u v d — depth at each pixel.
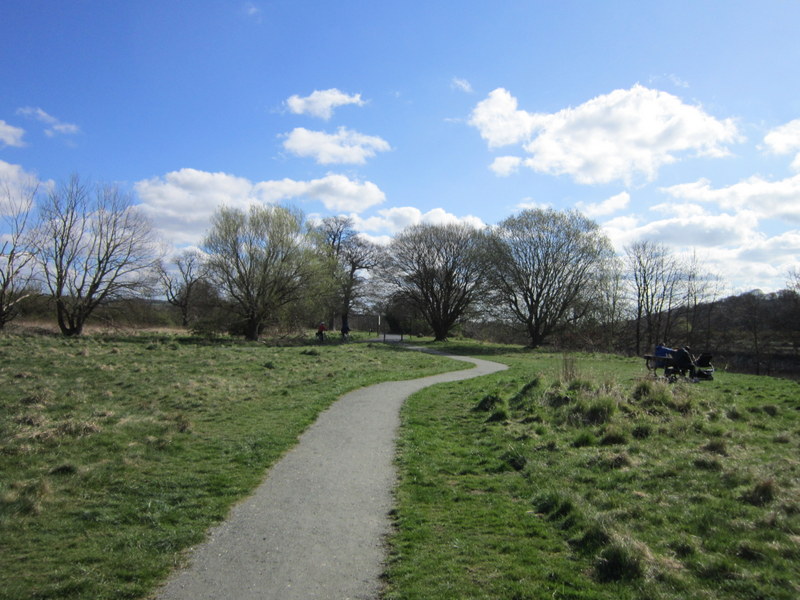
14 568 5.20
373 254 60.72
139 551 5.64
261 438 10.36
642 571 4.75
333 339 46.03
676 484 7.11
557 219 43.72
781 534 5.31
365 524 6.41
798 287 40.53
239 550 5.70
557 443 9.70
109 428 10.70
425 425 11.89
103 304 37.72
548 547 5.57
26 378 15.83
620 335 49.62
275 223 39.09
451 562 5.27
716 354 47.62
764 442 9.34
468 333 65.62
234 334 40.62
